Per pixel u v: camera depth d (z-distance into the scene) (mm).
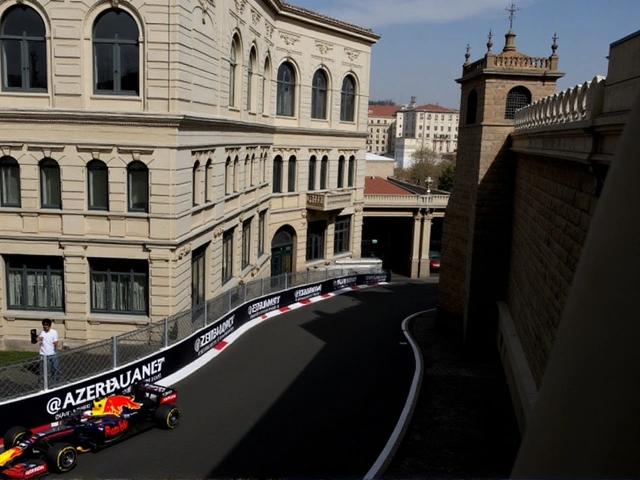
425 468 13336
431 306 34188
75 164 19906
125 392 16328
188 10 19938
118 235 20312
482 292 24016
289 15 35000
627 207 2740
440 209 48000
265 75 33812
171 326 18953
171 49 19203
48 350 16797
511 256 22906
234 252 28984
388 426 15602
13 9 19469
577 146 11500
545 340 14328
